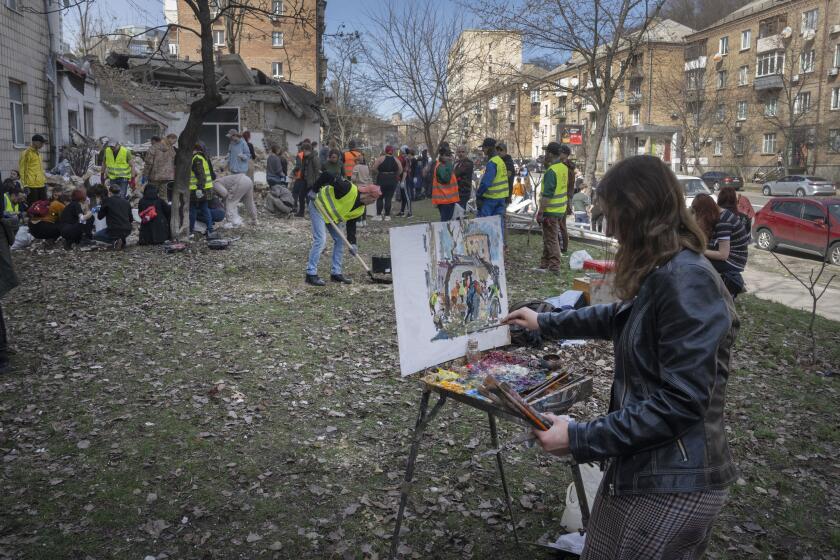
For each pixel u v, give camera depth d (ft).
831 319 29.60
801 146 158.61
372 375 18.69
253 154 59.67
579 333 7.84
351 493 12.42
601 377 18.93
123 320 23.08
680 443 5.88
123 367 18.51
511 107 109.81
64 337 20.92
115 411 15.65
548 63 76.38
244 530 11.15
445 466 13.64
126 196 47.78
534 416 6.60
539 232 50.47
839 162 150.51
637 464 5.98
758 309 29.81
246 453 13.83
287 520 11.48
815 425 16.65
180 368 18.61
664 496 5.90
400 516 9.43
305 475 13.03
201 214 42.29
